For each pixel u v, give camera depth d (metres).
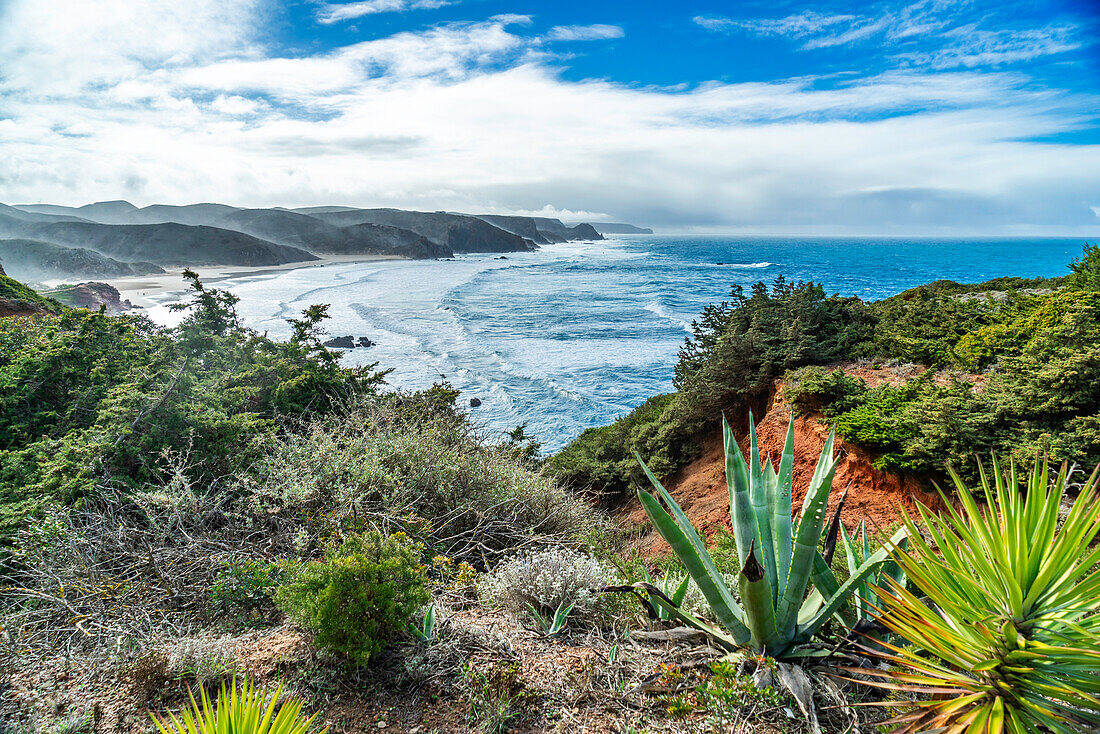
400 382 31.27
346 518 4.70
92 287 59.66
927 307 12.09
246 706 2.00
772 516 3.35
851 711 2.64
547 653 3.18
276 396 7.53
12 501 5.07
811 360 11.46
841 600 2.94
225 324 9.22
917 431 7.20
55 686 2.73
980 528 2.32
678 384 15.91
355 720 2.59
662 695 2.79
